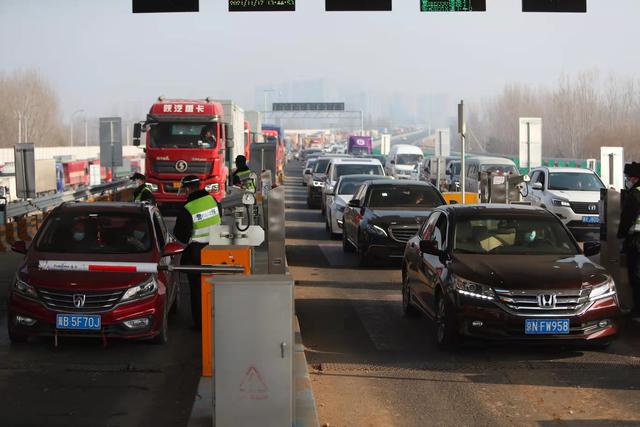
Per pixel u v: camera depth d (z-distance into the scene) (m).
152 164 32.00
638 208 13.28
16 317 11.34
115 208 13.15
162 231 13.35
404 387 9.75
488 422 8.49
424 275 12.70
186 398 9.38
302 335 12.49
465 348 11.70
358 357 11.17
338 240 25.61
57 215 12.93
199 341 12.12
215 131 32.09
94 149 107.00
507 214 12.84
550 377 10.20
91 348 11.62
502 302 10.90
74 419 8.62
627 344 11.98
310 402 8.33
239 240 11.98
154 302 11.51
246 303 7.14
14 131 113.81
